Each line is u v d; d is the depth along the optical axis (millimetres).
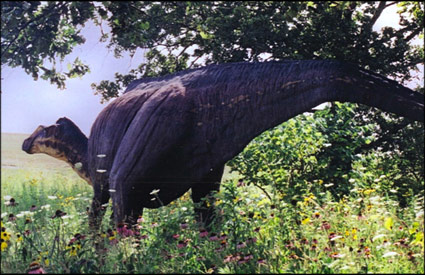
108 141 6102
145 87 6273
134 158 5551
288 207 5773
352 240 5121
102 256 4855
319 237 5094
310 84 5043
